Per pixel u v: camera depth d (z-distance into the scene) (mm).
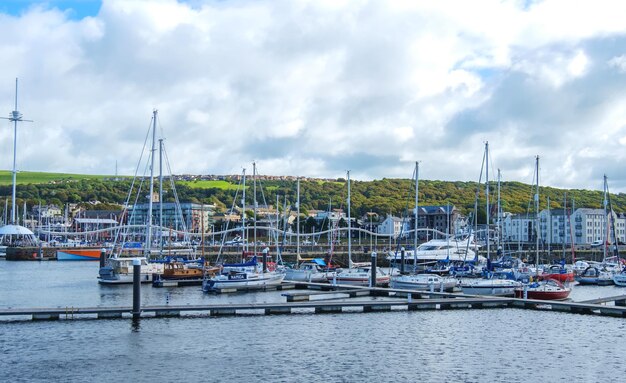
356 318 68750
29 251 187625
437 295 84875
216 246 170875
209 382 44844
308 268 111625
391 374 46844
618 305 81875
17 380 45250
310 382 44844
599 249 197875
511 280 89562
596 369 48344
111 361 50219
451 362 50156
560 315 71188
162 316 68562
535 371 47750
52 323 64562
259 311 72750
